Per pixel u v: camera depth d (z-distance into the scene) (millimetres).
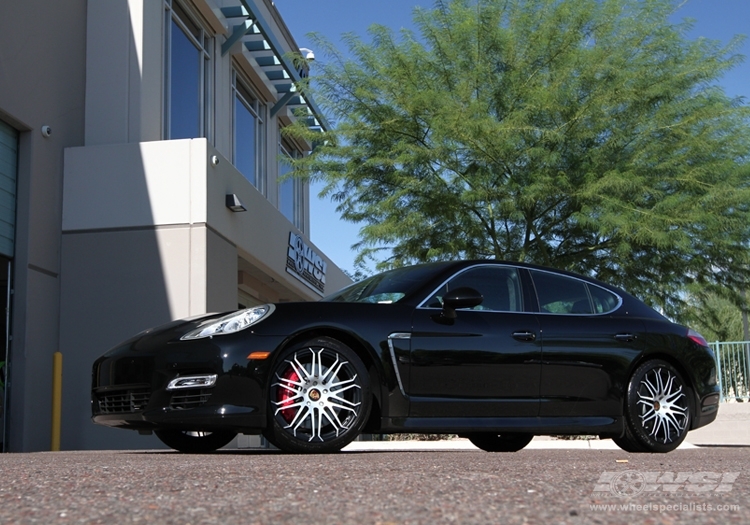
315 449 4797
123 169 10242
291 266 14547
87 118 10891
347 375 4918
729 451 6453
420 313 5188
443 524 2002
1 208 9398
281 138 18875
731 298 14422
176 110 12508
